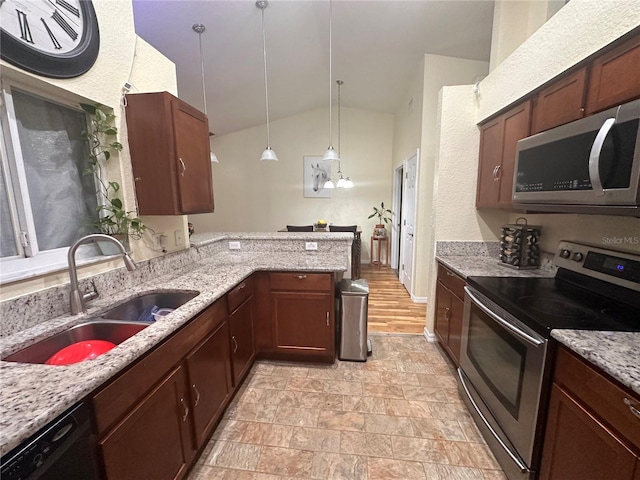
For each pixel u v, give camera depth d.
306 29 2.90
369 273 5.30
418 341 2.75
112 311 1.43
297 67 3.72
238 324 1.94
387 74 4.03
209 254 2.58
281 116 5.77
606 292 1.44
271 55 3.32
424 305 3.71
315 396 1.99
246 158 6.10
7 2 1.05
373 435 1.66
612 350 0.95
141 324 1.27
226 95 4.18
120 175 1.62
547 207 1.56
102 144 1.56
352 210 6.09
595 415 0.95
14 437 0.60
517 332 1.28
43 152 1.32
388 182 5.95
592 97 1.29
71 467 0.76
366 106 5.58
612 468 0.88
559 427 1.10
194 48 2.92
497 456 1.47
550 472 1.15
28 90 1.23
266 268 2.19
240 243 2.79
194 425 1.39
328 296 2.22
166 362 1.16
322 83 4.43
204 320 1.48
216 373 1.62
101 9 1.47
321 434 1.67
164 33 2.61
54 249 1.36
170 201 1.68
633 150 1.02
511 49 2.32
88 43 1.38
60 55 1.25
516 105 1.87
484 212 2.47
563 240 1.77
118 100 1.59
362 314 2.33
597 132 1.19
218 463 1.50
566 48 1.43
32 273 1.17
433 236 2.62
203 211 1.97
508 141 1.94
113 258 1.57
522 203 1.75
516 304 1.37
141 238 1.77
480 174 2.35
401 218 4.97
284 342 2.33
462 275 1.98
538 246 2.02
